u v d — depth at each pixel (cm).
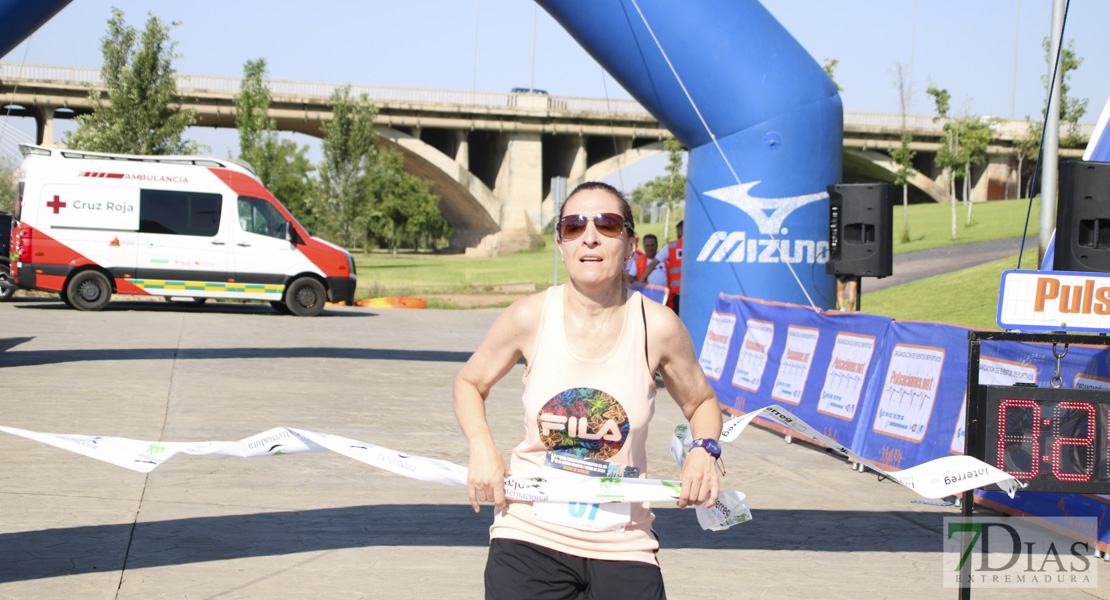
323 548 464
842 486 643
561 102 6300
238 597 391
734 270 1051
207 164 1858
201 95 5247
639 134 6450
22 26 864
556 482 242
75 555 435
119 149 2892
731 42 1008
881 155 6181
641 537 248
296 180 5172
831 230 909
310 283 1920
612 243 238
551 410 245
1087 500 500
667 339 249
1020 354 551
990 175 6047
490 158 6988
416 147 6156
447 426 818
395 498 568
